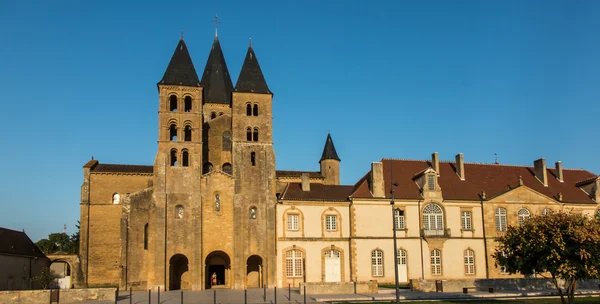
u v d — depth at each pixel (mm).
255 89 68250
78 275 68062
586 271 35875
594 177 75062
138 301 45781
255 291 56281
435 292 50219
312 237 63375
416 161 71875
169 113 65250
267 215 63688
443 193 67625
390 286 58969
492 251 66188
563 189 72438
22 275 64250
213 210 63406
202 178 64000
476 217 67250
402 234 64625
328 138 83750
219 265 66188
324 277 62625
